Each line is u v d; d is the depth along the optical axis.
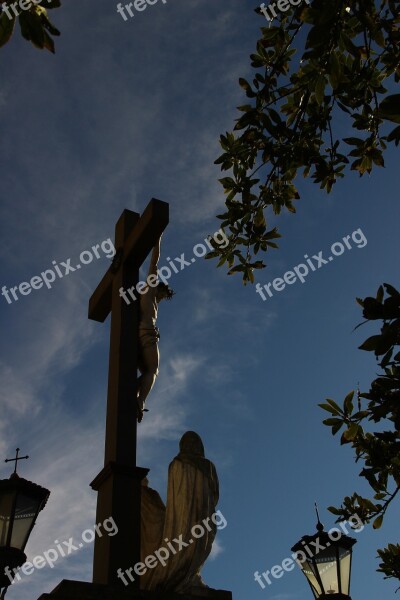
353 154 7.48
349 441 6.82
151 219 8.11
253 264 8.20
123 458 7.29
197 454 7.31
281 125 7.35
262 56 7.40
